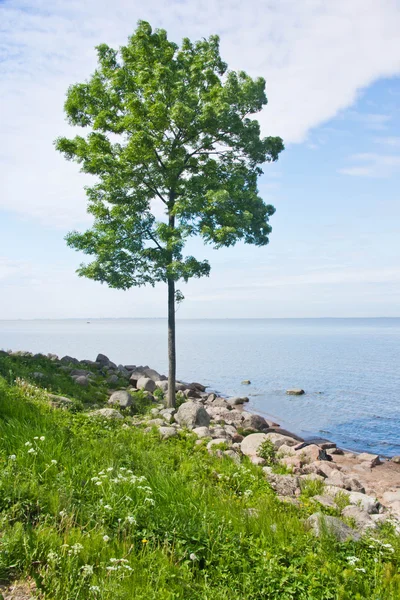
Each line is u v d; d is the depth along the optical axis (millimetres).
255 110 19344
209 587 5195
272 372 44469
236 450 14109
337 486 12195
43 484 6746
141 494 7129
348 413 25734
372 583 5629
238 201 18609
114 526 6195
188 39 19922
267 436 17781
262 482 10258
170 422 17500
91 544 5477
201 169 19594
